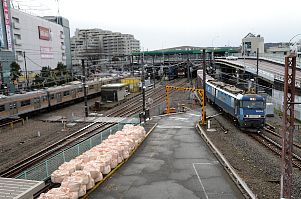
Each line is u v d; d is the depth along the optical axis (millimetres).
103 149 19500
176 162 20281
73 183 14422
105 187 16203
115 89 51875
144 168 19141
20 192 10055
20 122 39781
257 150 23469
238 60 85125
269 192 15516
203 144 25172
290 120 12664
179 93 66688
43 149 26031
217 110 43844
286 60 12273
